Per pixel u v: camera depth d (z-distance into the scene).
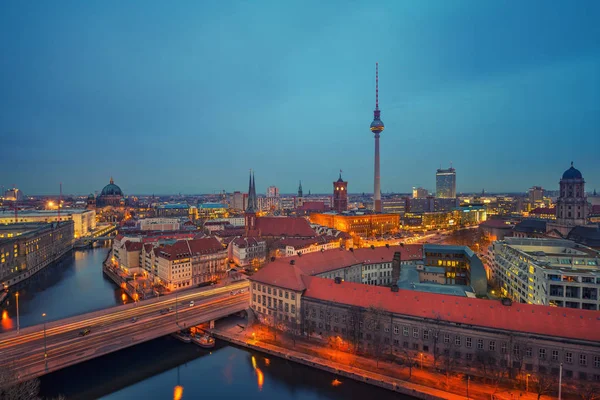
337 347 105.56
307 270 134.75
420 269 154.62
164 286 172.62
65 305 151.88
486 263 185.88
